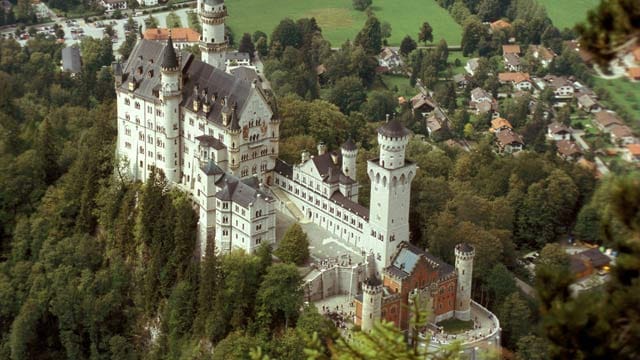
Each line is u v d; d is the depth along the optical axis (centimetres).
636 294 8506
